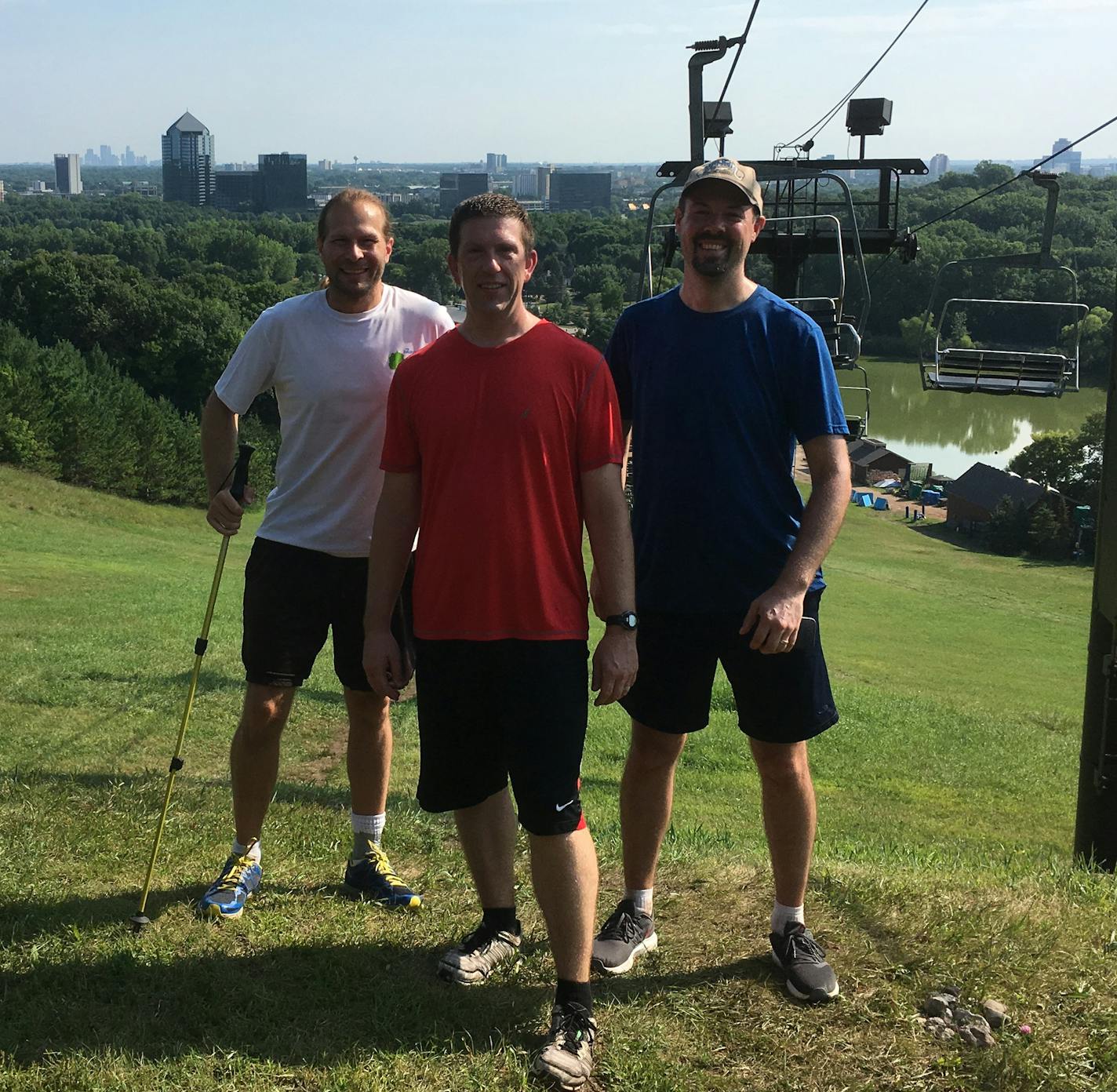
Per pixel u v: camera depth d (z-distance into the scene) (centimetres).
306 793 634
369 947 344
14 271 8069
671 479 323
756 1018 306
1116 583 509
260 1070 277
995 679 2778
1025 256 1457
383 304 366
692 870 406
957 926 351
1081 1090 276
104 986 314
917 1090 278
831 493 310
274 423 5769
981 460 8675
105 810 491
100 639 1747
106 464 4816
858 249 1677
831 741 1691
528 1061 285
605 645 297
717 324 319
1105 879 421
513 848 342
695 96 1531
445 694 304
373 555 319
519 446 291
